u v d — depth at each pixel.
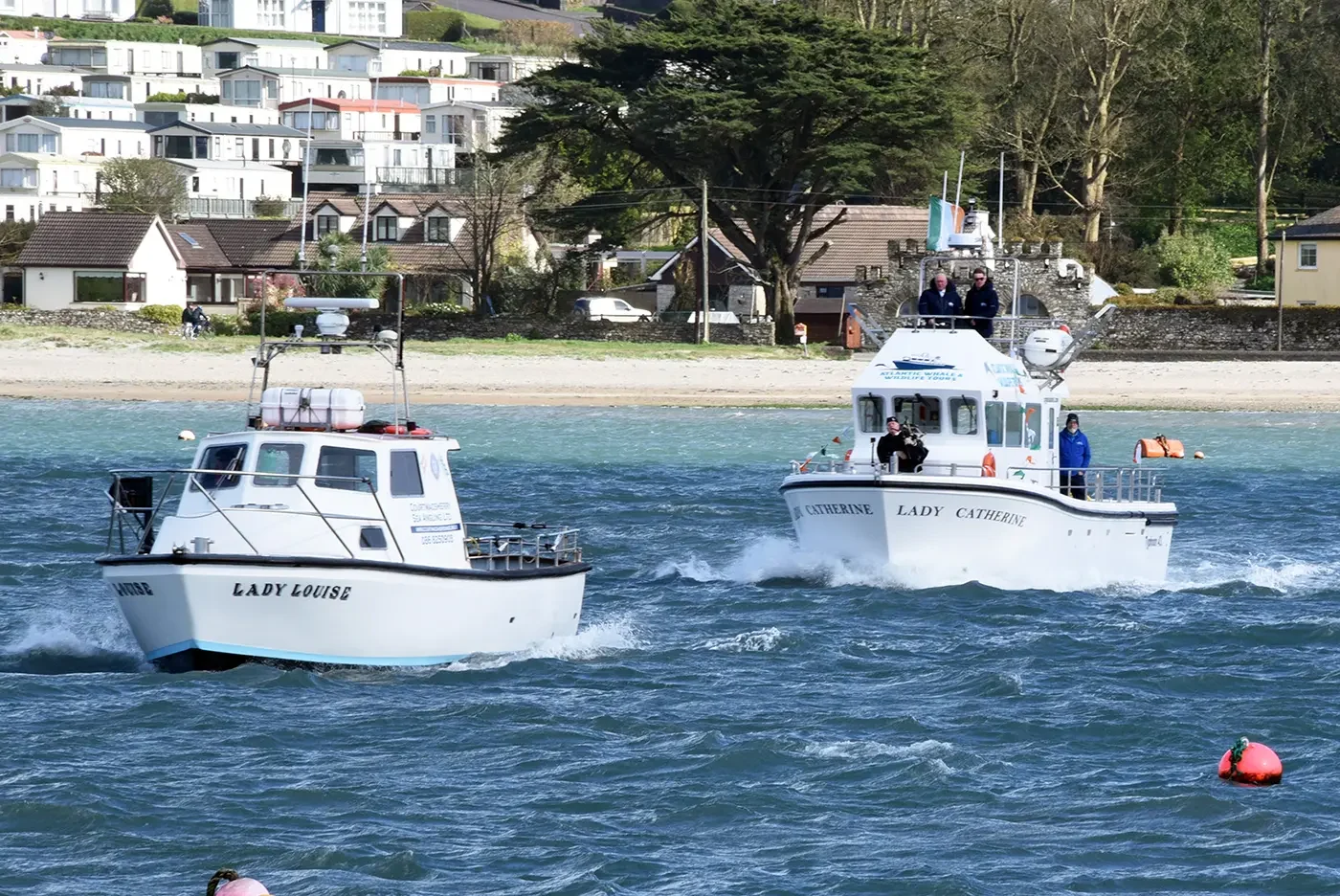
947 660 94.19
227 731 76.25
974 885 60.94
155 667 85.50
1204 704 85.38
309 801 68.62
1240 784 72.00
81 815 66.06
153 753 73.50
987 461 109.62
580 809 68.38
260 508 83.44
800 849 64.38
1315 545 142.00
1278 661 94.62
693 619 104.62
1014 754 76.38
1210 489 179.00
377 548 84.75
